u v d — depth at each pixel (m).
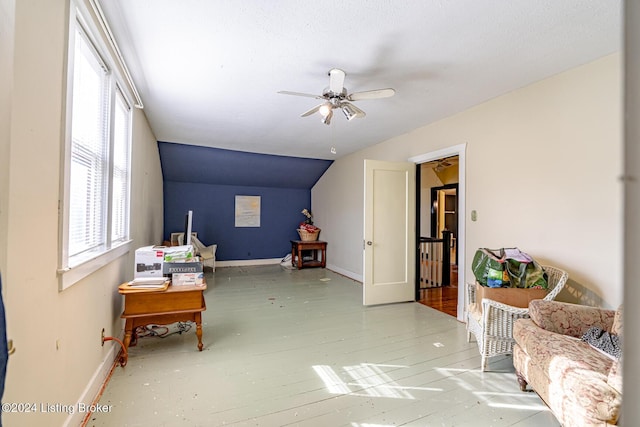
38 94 1.23
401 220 4.14
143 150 3.69
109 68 2.17
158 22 1.87
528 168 2.71
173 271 2.57
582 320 1.91
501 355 2.43
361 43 2.08
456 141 3.47
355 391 2.01
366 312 3.69
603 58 2.22
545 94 2.58
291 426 1.66
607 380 1.33
